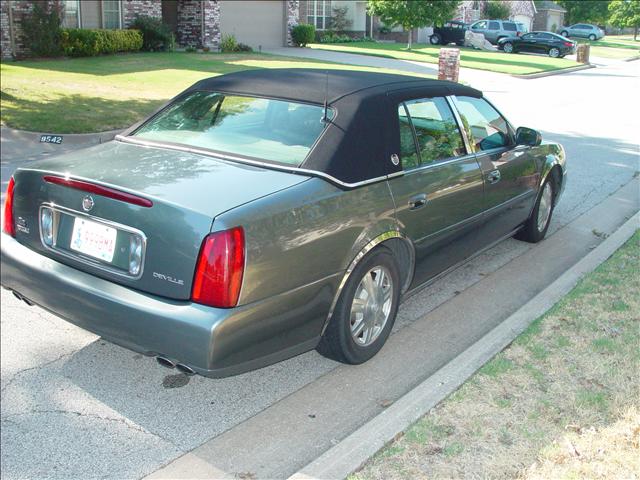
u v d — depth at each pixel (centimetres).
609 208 761
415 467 303
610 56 1026
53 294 366
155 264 331
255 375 412
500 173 530
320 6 4250
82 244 364
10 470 323
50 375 409
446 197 461
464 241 506
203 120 431
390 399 386
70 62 2273
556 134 1049
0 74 1850
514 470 299
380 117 418
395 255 431
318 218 358
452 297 533
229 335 320
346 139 392
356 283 388
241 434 352
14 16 2277
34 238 391
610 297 487
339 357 403
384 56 3155
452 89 507
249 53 3050
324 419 366
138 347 336
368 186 396
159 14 2880
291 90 431
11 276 395
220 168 374
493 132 547
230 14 3228
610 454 307
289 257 342
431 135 465
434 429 331
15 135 1154
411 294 471
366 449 315
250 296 326
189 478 318
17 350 439
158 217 330
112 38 2559
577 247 647
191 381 405
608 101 1016
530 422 336
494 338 426
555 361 396
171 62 2408
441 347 450
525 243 659
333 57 3014
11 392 389
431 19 3503
